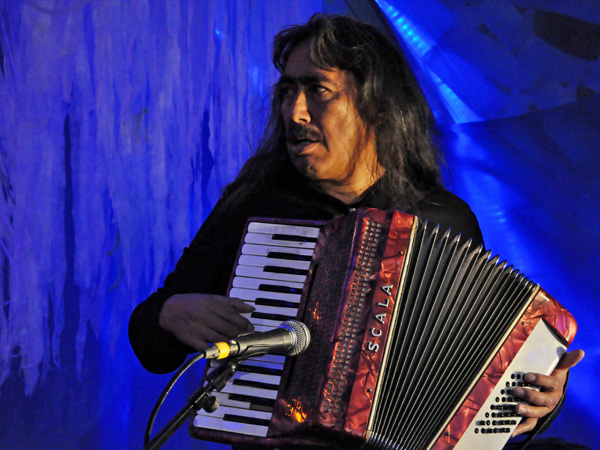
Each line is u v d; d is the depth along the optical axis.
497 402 2.64
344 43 3.12
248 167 3.46
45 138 6.82
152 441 2.13
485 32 8.12
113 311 7.27
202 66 7.22
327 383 2.38
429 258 2.61
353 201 3.30
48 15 6.69
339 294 2.49
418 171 3.44
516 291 2.70
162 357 3.01
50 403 7.09
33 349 6.89
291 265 2.73
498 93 8.28
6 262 6.81
